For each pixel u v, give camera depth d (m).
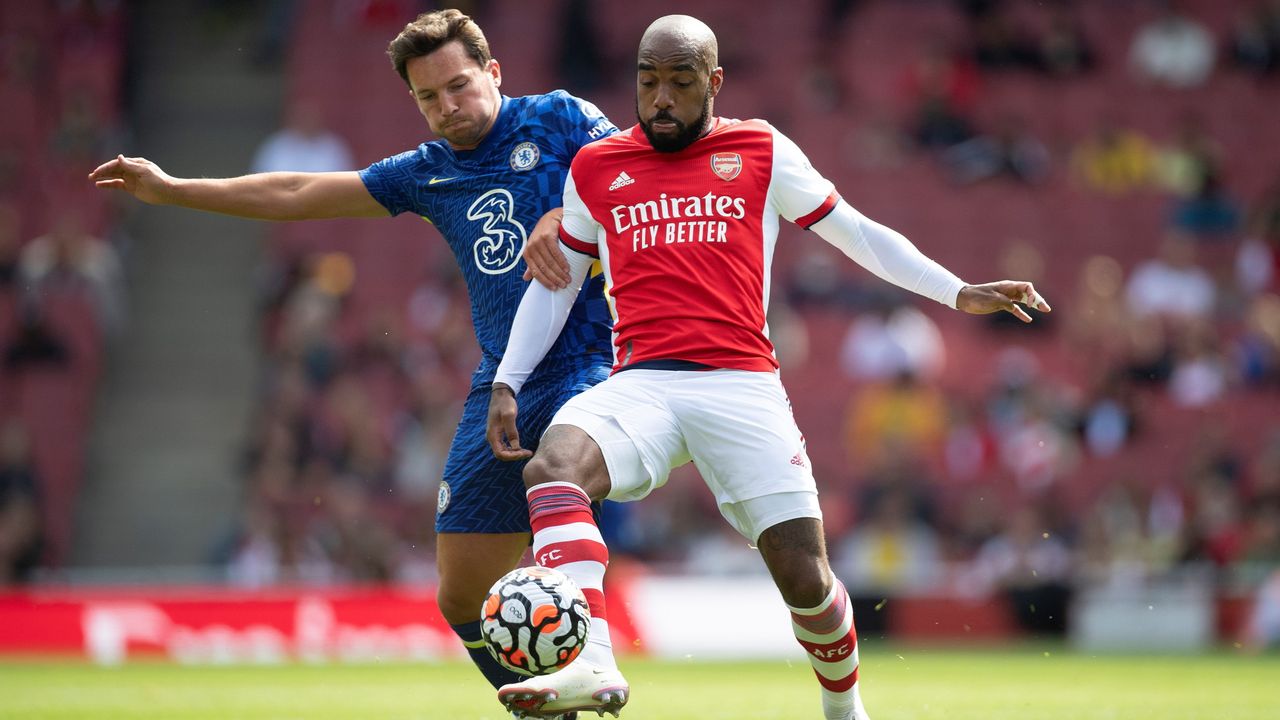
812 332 61.88
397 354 59.78
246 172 73.31
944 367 61.91
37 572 54.50
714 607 46.94
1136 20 75.12
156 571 60.81
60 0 74.19
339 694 31.38
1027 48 73.88
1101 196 70.56
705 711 25.78
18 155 69.81
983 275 69.12
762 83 73.00
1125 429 58.75
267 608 45.12
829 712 17.59
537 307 17.28
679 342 16.41
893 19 74.75
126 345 66.31
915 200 69.94
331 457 56.03
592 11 73.81
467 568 18.84
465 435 18.84
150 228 69.94
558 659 14.80
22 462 55.12
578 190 17.11
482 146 19.03
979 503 54.28
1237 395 60.62
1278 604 48.91
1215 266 67.94
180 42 76.94
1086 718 24.38
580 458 15.91
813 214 16.94
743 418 16.25
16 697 30.48
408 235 67.50
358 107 73.00
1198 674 37.66
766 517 16.22
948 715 24.95
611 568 52.00
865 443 58.81
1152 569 52.66
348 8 75.69
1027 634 49.69
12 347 62.38
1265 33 75.19
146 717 25.62
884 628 50.16
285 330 61.41
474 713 25.92
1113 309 63.56
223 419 64.56
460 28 18.73
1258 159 72.81
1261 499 54.12
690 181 16.69
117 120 72.25
